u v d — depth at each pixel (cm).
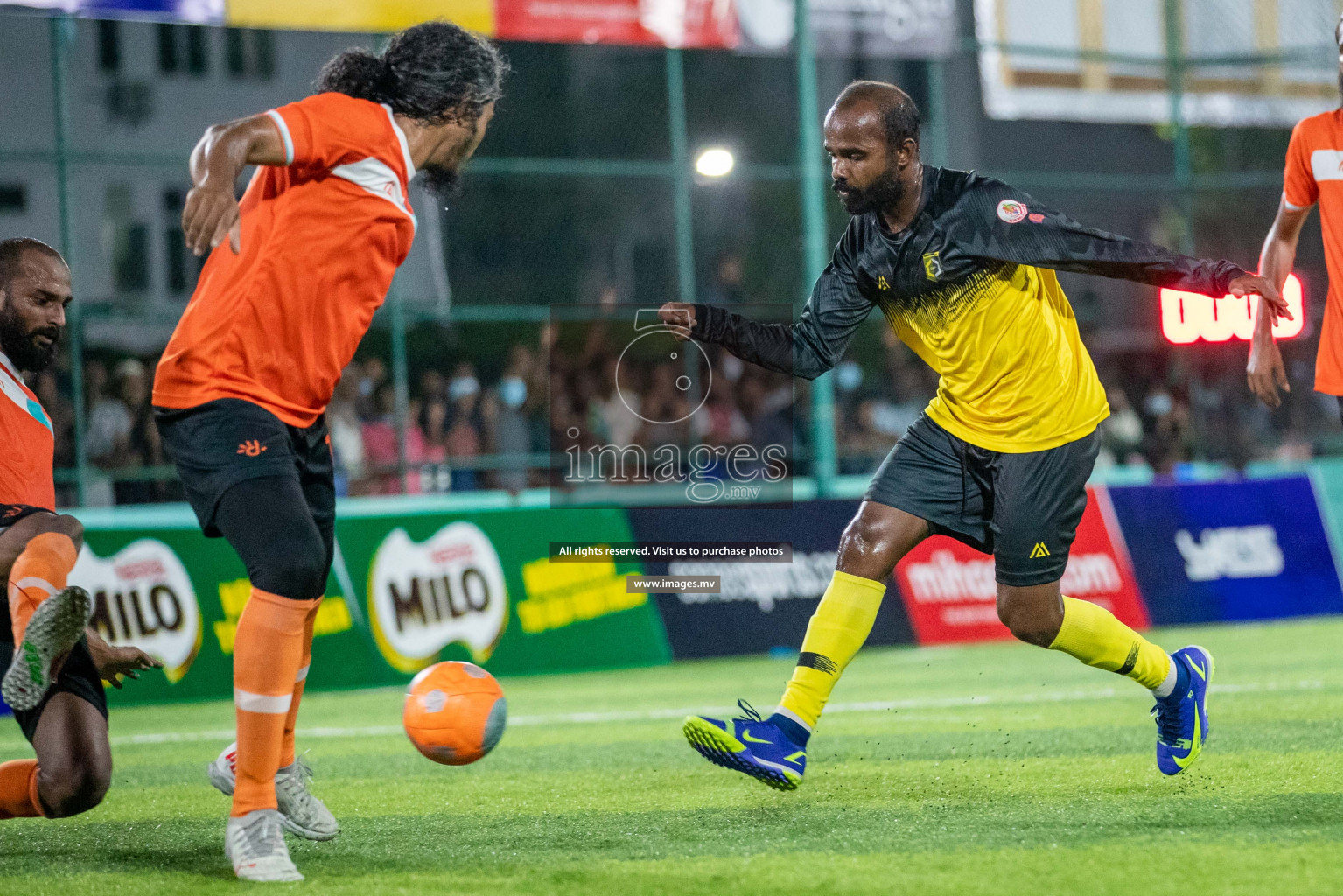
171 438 788
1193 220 3491
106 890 760
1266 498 2998
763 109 4722
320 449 843
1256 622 2883
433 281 3347
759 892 709
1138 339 3847
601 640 2458
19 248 869
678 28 2806
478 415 3114
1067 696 1811
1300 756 1141
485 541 2412
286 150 741
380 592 2314
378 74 797
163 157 2738
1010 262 938
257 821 777
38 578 816
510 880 758
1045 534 953
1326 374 1071
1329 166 1057
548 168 2980
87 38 3794
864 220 978
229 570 2228
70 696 833
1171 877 708
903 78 4788
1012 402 945
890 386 3622
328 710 1994
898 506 978
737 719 966
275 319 776
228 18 2523
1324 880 691
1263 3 3597
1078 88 3447
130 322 2686
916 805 977
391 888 743
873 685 2062
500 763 1346
